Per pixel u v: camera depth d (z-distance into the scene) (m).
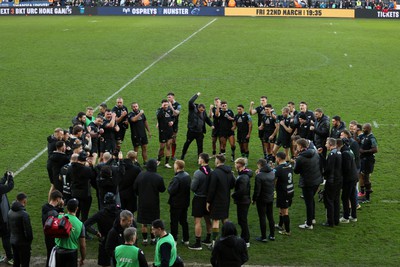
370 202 22.78
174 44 57.94
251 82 42.50
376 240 19.75
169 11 86.38
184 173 19.05
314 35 64.19
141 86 41.28
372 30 68.75
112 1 88.19
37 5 89.81
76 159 19.27
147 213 18.91
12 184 18.34
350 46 57.12
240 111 26.89
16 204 16.83
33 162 26.88
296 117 25.64
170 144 26.23
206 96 38.59
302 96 38.72
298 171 20.19
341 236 20.03
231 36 63.25
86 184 19.39
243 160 19.16
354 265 18.08
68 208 16.02
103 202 18.33
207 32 66.31
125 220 15.25
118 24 73.88
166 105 26.03
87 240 19.66
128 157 19.55
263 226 19.48
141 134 26.27
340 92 39.75
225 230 14.71
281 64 48.75
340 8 84.44
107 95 38.91
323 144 24.66
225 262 14.67
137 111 26.23
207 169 19.12
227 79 43.38
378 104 36.75
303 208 22.31
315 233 20.25
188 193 19.05
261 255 18.66
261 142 29.86
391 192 23.67
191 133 26.66
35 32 66.38
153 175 18.88
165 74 45.00
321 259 18.42
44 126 32.31
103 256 16.81
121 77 44.03
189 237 20.09
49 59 50.84
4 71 46.22
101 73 45.38
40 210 21.88
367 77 44.09
